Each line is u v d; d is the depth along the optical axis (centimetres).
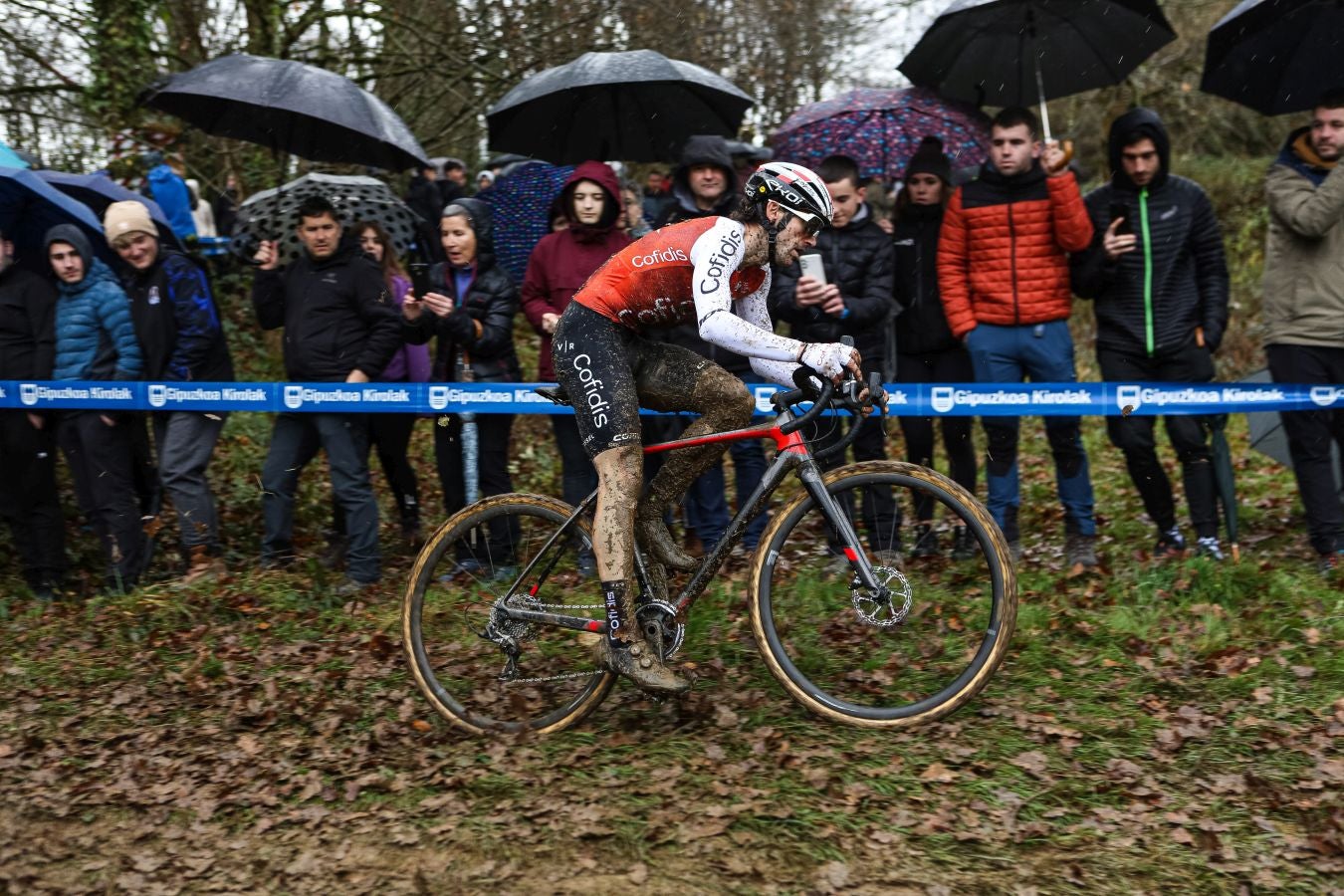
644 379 322
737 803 282
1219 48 479
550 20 871
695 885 255
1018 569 459
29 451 480
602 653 317
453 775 305
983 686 311
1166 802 278
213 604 440
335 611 436
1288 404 443
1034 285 459
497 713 339
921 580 437
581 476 463
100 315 475
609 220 461
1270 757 297
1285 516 536
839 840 267
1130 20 490
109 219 474
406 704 349
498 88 890
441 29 884
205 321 481
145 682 378
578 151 554
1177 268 456
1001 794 282
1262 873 250
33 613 457
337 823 286
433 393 461
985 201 462
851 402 306
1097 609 407
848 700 336
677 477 325
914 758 302
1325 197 428
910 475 317
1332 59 462
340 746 327
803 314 464
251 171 884
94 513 482
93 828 291
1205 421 457
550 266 464
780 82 1078
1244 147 1370
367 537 463
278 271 514
